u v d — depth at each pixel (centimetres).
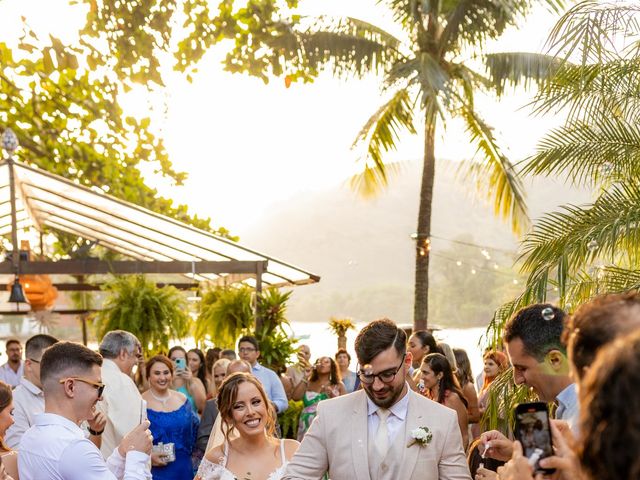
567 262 547
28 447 370
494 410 577
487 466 463
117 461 412
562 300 547
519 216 1600
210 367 1012
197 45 909
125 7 866
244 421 481
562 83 618
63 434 369
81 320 1551
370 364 374
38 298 1224
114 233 1312
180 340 1111
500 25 1414
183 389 855
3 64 1181
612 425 139
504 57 1496
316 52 1422
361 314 14038
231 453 489
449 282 8738
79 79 1284
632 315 176
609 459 139
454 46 1505
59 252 1670
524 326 288
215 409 771
